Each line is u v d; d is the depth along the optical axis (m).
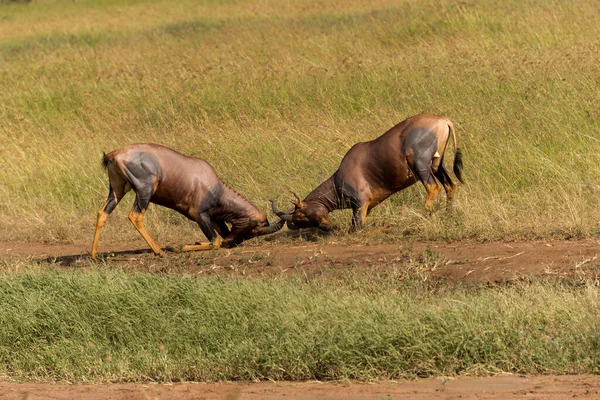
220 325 26.20
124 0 125.69
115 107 59.84
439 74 54.59
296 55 66.62
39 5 129.88
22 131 55.41
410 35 69.69
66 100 63.25
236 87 58.50
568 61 51.81
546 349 22.78
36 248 40.44
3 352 26.97
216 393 22.50
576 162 40.50
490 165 41.41
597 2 68.38
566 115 45.00
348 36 71.62
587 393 19.83
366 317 24.73
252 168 45.47
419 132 36.50
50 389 23.86
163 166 35.66
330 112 52.34
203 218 36.62
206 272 33.84
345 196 37.62
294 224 37.91
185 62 68.25
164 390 23.19
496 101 48.66
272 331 25.27
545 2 70.69
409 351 23.28
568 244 32.56
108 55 76.94
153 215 42.84
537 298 25.66
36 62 76.06
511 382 21.45
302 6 96.88
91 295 28.12
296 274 31.94
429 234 35.75
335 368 23.52
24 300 28.52
